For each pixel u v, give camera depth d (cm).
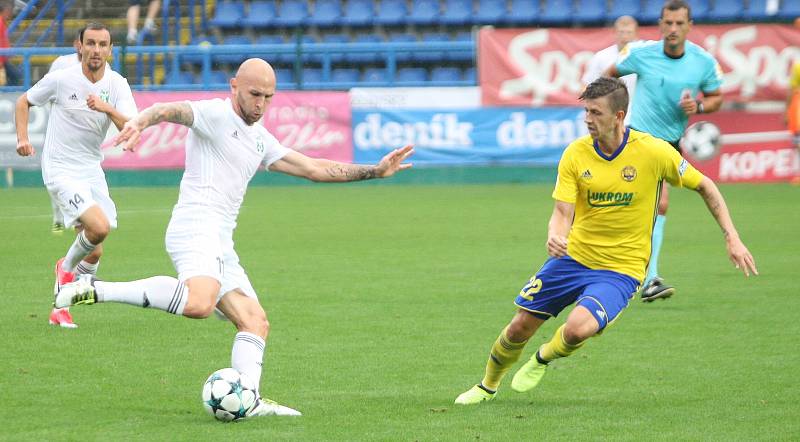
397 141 6875
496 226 4953
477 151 6875
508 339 1953
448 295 3203
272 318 2841
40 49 7012
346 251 4156
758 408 1930
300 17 8438
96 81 2781
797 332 2650
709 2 7956
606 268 1956
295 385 2120
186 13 8644
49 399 1980
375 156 6862
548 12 8150
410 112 6862
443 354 2414
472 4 8262
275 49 6962
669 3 3092
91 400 1977
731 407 1939
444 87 6862
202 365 2286
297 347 2483
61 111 2770
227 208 1912
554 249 1834
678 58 3145
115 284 1795
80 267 2758
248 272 3634
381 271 3662
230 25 8469
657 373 2225
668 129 3184
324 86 6988
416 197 6353
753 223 4978
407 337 2598
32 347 2453
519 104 6812
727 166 6744
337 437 1728
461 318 2845
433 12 8294
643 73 3159
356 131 6850
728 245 1914
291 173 1967
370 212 5591
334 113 6812
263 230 4841
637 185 1920
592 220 1953
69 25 8694
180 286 1811
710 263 3856
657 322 2794
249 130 1905
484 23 8194
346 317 2858
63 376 2172
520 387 2012
